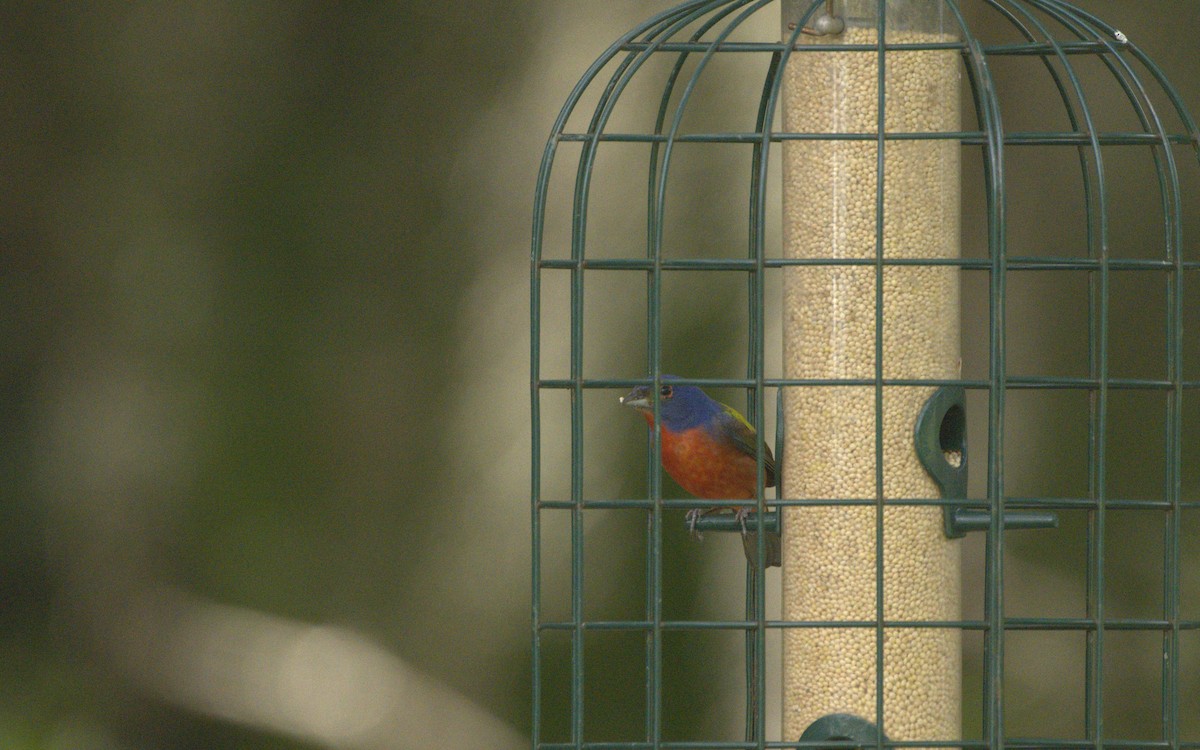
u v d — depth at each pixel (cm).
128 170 1362
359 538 1298
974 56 736
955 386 748
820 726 796
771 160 1240
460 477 1295
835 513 809
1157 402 1362
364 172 1355
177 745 1295
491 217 1338
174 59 1378
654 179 825
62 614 1316
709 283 1235
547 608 1254
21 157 1359
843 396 810
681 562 1213
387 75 1373
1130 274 1384
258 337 1334
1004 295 721
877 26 800
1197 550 1327
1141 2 1423
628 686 1207
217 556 1309
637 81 1307
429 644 1276
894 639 798
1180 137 793
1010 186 1413
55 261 1355
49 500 1327
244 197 1353
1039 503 786
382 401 1316
